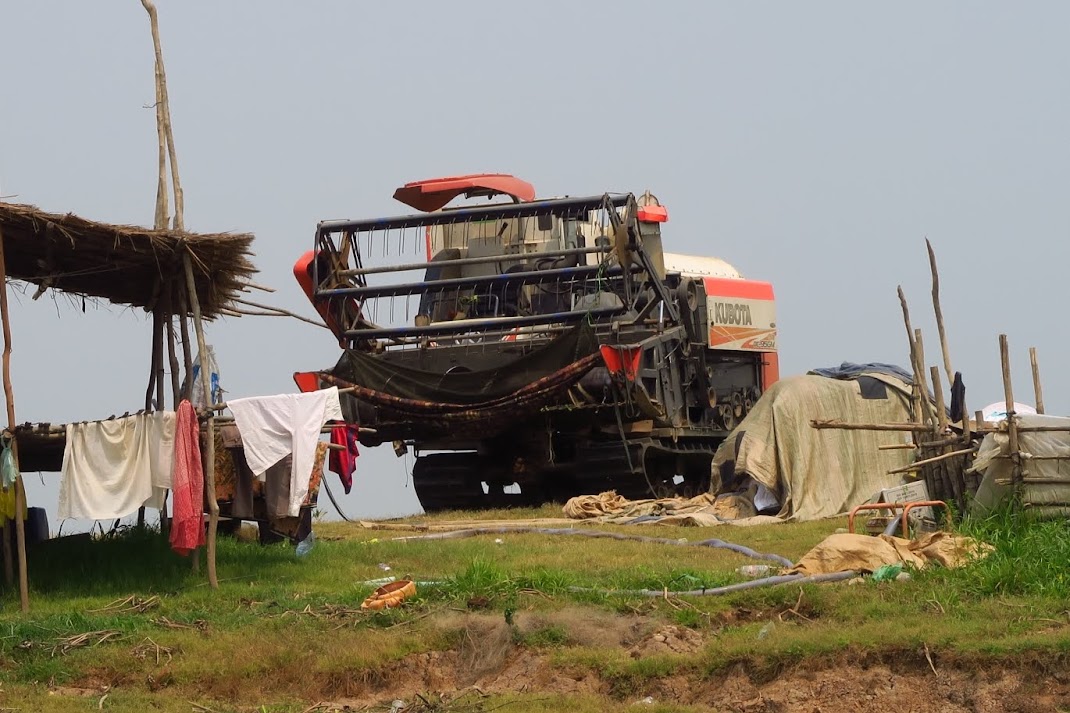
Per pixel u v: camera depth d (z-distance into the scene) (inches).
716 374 1700.3
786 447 1381.6
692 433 1588.3
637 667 728.3
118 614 862.5
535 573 898.1
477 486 1619.1
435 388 1430.9
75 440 936.3
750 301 1737.2
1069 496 962.1
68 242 936.3
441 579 919.0
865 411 1432.1
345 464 1066.1
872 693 681.6
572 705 698.8
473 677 772.0
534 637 783.7
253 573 976.3
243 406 964.0
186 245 947.3
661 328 1496.1
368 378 1453.0
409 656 778.2
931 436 1056.2
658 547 1120.8
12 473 892.6
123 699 725.9
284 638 797.9
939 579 831.1
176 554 1020.5
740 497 1402.6
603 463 1515.7
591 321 1443.2
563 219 1441.9
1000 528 946.7
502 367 1411.2
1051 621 729.6
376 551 1074.7
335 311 1466.5
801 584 818.8
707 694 707.4
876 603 784.9
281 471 1004.6
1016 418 972.6
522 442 1555.1
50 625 823.1
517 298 1521.9
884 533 969.5
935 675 682.2
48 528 1115.9
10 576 940.6
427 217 1437.0
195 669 761.6
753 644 719.7
